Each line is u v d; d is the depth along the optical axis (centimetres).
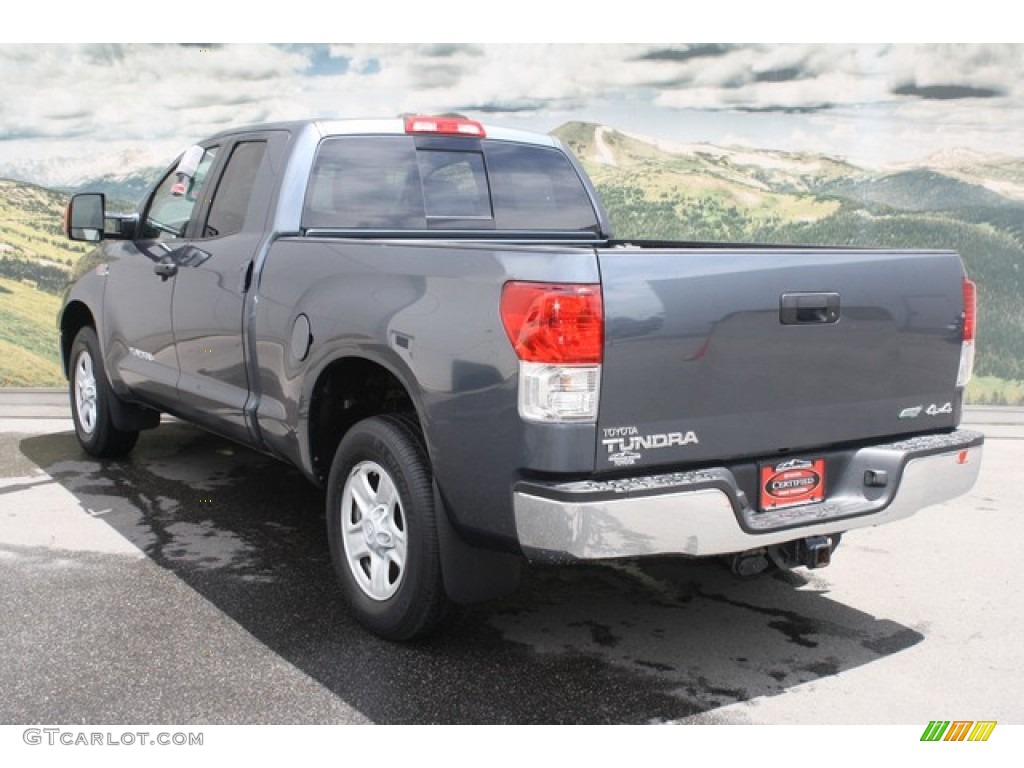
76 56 872
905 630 389
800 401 334
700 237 915
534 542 301
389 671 342
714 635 380
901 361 359
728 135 905
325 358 374
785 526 326
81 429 624
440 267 329
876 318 350
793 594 426
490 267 311
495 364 306
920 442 364
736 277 317
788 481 338
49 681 329
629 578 441
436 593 344
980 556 479
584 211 527
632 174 906
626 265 298
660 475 309
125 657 348
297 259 401
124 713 310
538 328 293
